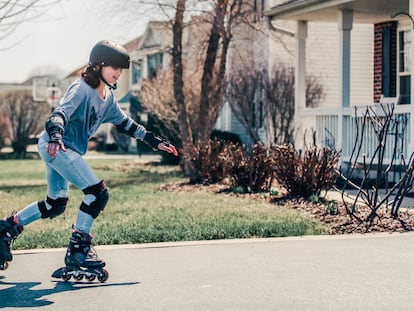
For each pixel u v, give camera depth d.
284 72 25.17
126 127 7.14
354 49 24.77
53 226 10.83
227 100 25.83
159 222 10.87
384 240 9.18
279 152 13.85
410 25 19.64
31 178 23.45
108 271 7.33
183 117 21.14
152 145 7.24
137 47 39.94
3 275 7.17
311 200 12.85
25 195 16.56
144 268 7.49
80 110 6.52
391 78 20.36
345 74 18.02
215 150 17.80
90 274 6.70
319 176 13.28
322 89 26.53
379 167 10.71
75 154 6.62
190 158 18.09
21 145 43.84
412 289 6.45
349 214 10.59
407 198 13.47
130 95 48.50
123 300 6.11
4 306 5.92
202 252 8.41
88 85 6.55
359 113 17.28
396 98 19.16
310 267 7.45
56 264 7.77
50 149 6.17
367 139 17.05
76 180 6.62
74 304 5.98
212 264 7.67
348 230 9.96
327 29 27.16
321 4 17.81
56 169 6.62
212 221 10.85
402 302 5.98
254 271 7.28
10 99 47.00
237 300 6.07
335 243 8.97
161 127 28.22
